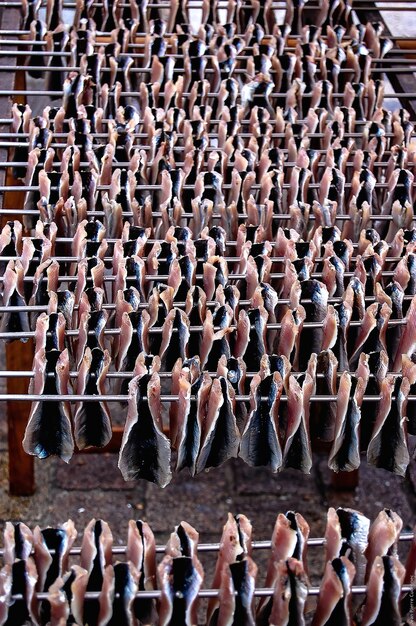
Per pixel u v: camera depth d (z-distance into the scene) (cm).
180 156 226
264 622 135
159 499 289
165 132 219
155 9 295
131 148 218
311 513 288
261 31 267
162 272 182
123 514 285
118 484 294
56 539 130
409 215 200
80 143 216
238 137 220
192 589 124
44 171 197
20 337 163
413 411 161
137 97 246
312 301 172
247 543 131
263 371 150
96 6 281
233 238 200
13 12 280
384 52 273
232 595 122
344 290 181
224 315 164
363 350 168
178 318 160
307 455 150
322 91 243
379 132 230
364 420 159
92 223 186
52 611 121
